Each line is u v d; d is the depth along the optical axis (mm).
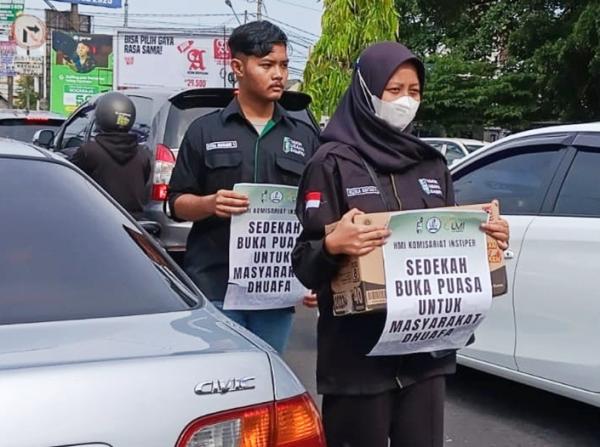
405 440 2881
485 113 22688
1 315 2248
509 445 4703
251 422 2047
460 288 2670
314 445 2191
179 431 1935
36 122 11133
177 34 28500
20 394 1795
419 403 2863
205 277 3625
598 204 4453
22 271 2432
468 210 2682
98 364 1902
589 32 16219
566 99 18234
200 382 1989
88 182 3002
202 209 3490
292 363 6098
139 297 2475
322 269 2652
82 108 9086
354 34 10141
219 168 3588
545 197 4746
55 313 2299
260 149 3625
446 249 2670
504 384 5707
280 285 3564
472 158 5418
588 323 4348
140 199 6438
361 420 2809
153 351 2041
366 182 2730
